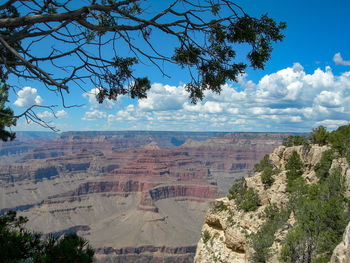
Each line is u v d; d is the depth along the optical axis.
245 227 43.34
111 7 10.26
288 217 38.81
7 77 11.19
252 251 38.16
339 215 29.77
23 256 7.80
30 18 9.27
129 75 12.85
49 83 10.09
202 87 12.59
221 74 12.23
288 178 45.94
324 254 28.27
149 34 10.88
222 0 10.80
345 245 15.09
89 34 11.05
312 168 46.06
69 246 7.63
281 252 31.94
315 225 30.45
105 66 11.86
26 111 9.12
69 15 9.72
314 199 36.81
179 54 11.73
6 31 10.45
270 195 45.16
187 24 11.05
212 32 11.95
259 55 11.60
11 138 17.73
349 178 35.22
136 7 11.25
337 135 45.59
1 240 7.77
